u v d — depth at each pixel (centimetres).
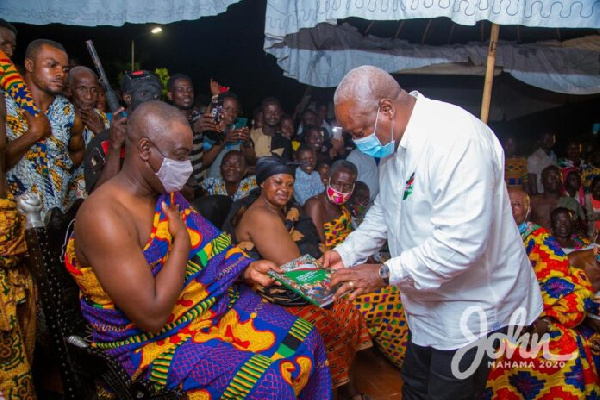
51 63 265
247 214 278
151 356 188
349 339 284
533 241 284
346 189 343
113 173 222
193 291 196
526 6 277
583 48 508
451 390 220
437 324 218
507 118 682
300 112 626
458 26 508
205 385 185
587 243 414
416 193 203
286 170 276
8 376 209
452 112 199
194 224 206
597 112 737
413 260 197
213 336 197
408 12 280
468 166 187
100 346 194
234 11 742
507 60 513
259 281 227
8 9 364
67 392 188
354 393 297
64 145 274
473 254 190
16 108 252
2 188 214
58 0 357
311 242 308
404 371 247
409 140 202
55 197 267
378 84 200
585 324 301
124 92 295
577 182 564
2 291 205
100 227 174
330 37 488
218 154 409
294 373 196
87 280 185
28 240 185
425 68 536
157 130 182
